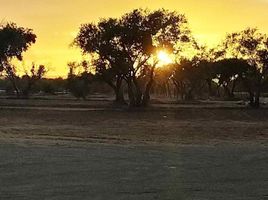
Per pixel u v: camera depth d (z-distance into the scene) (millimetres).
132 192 10906
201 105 75500
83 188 11273
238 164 15273
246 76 76000
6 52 73938
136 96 69500
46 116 47812
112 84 77938
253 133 31953
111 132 31406
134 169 14055
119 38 67625
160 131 32750
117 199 10234
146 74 70125
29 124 37812
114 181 12172
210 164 15211
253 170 14109
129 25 67250
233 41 77312
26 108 59969
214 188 11445
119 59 67812
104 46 68000
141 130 33406
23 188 11219
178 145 22125
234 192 11055
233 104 80625
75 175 12961
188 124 40094
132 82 71875
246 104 79125
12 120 42031
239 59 78125
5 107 61250
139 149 19453
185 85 114500
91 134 29297
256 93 73125
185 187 11516
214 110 60312
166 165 14891
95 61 72688
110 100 94000
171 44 68188
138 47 67250
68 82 103375
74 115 49812
